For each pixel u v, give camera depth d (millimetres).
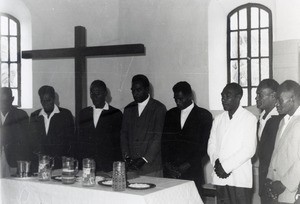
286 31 4152
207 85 4887
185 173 3477
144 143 3771
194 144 3498
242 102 4719
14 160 4082
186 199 2666
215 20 4867
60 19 5289
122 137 3836
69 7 5344
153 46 5277
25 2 5078
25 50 5074
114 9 5598
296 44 4086
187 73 5039
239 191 2949
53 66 5125
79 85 4703
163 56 5184
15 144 4098
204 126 3514
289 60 4129
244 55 4711
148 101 3871
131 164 3109
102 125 3865
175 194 2580
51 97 4027
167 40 5156
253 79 4664
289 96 2650
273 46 4238
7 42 5031
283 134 2592
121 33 5492
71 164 2729
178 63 5078
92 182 2621
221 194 3020
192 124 3520
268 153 2975
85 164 2639
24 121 4160
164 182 2725
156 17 5258
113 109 3926
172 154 3549
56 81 5133
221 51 4855
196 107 3600
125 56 5383
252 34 4660
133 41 5430
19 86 5043
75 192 2578
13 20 5062
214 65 4875
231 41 4801
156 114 3824
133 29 5430
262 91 3236
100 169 3801
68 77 5172
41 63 5086
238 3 4738
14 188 2871
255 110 4301
